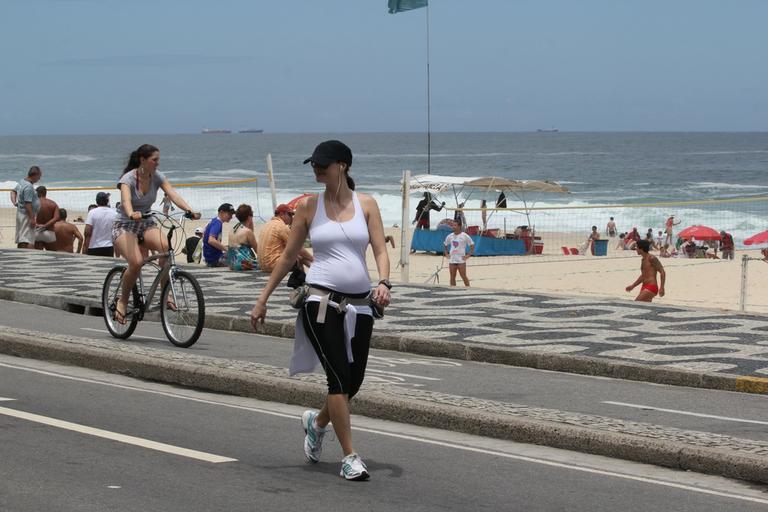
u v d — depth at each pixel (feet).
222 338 50.62
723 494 25.64
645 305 59.57
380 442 30.53
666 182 379.14
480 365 44.70
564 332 49.98
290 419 33.40
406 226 76.43
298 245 26.96
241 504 23.86
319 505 23.95
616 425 30.63
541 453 29.50
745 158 595.06
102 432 30.71
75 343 43.80
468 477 26.81
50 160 574.15
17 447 28.71
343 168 26.53
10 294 63.98
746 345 46.80
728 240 154.61
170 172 439.63
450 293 64.75
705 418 34.22
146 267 54.03
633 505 24.61
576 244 170.09
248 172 436.35
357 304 26.27
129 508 23.29
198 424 32.35
